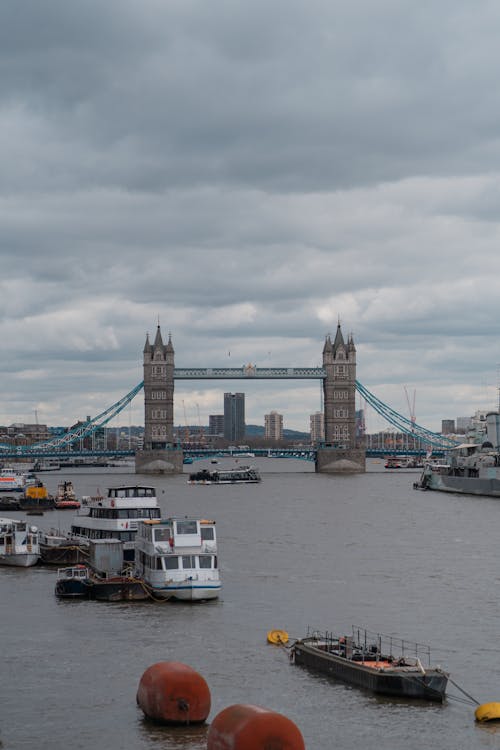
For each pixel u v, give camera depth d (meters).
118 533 122.88
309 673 75.62
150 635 87.19
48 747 61.41
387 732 64.06
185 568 102.00
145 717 66.19
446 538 160.00
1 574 119.69
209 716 66.38
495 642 84.56
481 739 63.06
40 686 72.56
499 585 111.31
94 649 82.44
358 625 91.06
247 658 79.69
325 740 62.81
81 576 105.94
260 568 123.88
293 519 195.62
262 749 53.50
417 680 69.69
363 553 139.25
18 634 87.50
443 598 103.50
